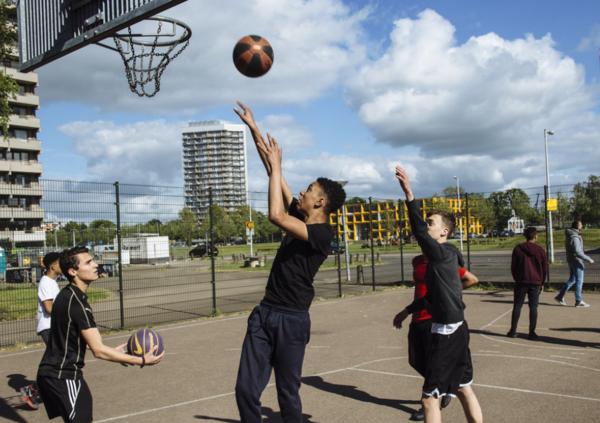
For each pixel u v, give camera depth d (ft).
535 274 26.58
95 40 26.25
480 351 24.22
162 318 38.55
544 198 47.80
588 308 35.81
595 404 16.38
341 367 22.04
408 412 16.20
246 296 51.83
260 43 13.47
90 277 12.20
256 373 10.85
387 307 40.29
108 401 18.29
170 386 20.02
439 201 122.93
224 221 59.98
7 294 43.19
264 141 12.17
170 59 29.53
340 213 61.31
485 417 15.43
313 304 43.39
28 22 29.99
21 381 21.86
